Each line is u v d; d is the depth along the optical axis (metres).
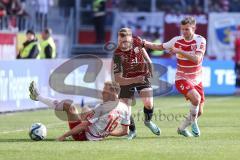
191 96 32.84
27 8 74.88
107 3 83.38
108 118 31.50
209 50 78.25
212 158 26.12
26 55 55.16
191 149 28.61
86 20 82.81
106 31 82.06
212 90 68.88
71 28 79.25
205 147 29.30
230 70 69.75
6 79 48.44
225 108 52.62
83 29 82.31
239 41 73.44
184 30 32.72
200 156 26.61
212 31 78.19
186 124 33.44
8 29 69.06
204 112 48.94
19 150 28.22
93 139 31.59
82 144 30.16
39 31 74.75
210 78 68.69
